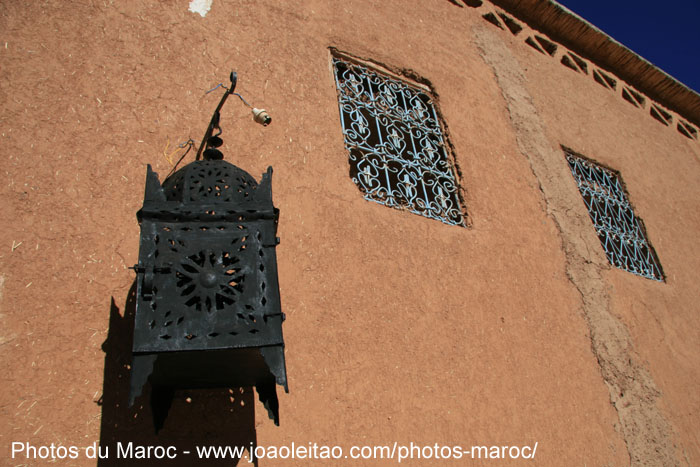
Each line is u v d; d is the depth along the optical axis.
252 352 2.08
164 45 3.44
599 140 6.32
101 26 3.28
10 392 2.15
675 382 4.74
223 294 2.08
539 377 3.80
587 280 4.77
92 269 2.54
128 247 2.67
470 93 5.20
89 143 2.86
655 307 5.19
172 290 2.04
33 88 2.87
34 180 2.62
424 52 5.12
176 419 2.39
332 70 4.34
